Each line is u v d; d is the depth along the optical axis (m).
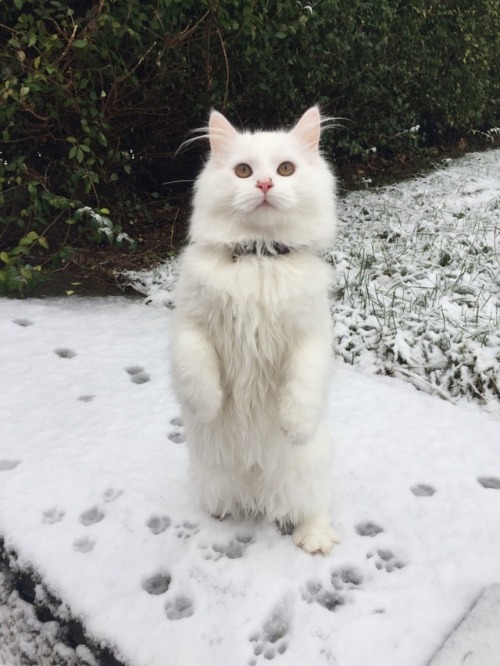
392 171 2.31
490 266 1.25
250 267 0.51
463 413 0.86
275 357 0.53
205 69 1.45
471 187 1.94
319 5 1.59
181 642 0.47
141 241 1.58
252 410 0.56
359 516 0.63
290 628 0.49
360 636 0.48
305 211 0.54
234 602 0.51
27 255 1.41
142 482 0.67
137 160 1.60
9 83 1.10
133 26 1.24
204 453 0.58
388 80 2.09
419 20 2.09
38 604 0.55
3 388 0.88
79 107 1.28
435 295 1.15
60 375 0.93
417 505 0.65
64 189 1.45
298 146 0.58
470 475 0.71
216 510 0.62
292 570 0.55
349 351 1.03
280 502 0.59
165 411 0.83
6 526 0.60
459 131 2.78
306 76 1.73
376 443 0.77
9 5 1.19
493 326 1.02
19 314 1.15
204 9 1.34
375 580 0.54
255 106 1.70
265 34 1.44
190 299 0.52
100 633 0.49
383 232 1.51
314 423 0.53
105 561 0.56
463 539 0.60
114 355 1.00
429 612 0.50
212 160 0.57
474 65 2.50
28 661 0.54
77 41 1.11
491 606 0.49
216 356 0.54
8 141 1.26
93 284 1.35
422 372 0.96
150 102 1.46
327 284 0.55
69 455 0.72
